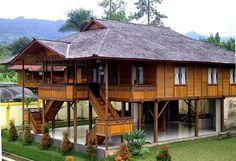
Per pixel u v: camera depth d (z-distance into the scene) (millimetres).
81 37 28547
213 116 33094
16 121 34531
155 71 26078
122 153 21453
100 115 24594
